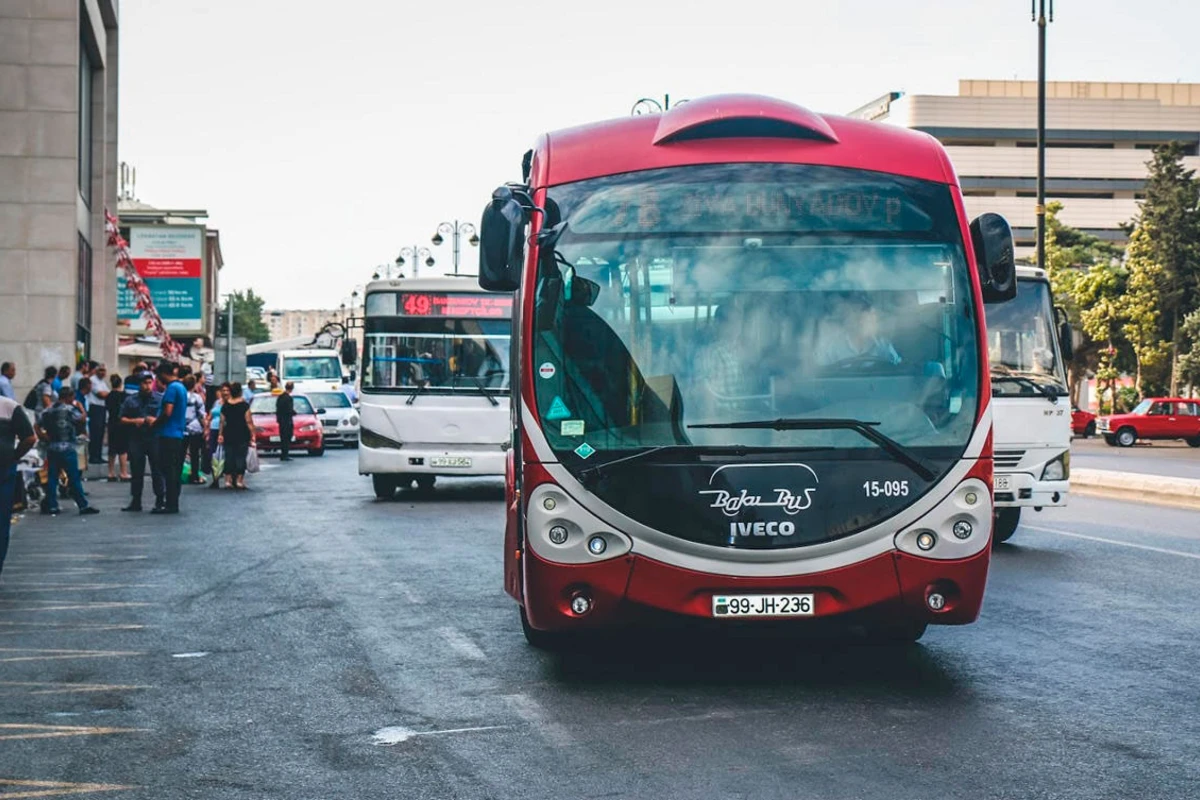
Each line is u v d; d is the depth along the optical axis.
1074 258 97.06
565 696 7.72
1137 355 76.62
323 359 62.88
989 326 15.87
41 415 21.16
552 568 7.71
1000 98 133.50
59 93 36.19
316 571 13.59
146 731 7.02
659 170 8.11
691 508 7.64
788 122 8.20
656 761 6.24
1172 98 141.62
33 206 36.00
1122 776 5.91
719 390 7.75
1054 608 10.72
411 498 23.70
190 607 11.36
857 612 7.67
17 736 6.95
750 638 9.65
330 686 8.08
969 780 5.86
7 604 11.69
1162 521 19.06
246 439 26.61
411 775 6.06
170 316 70.88
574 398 7.79
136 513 21.20
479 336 22.48
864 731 6.79
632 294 7.89
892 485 7.69
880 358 7.85
